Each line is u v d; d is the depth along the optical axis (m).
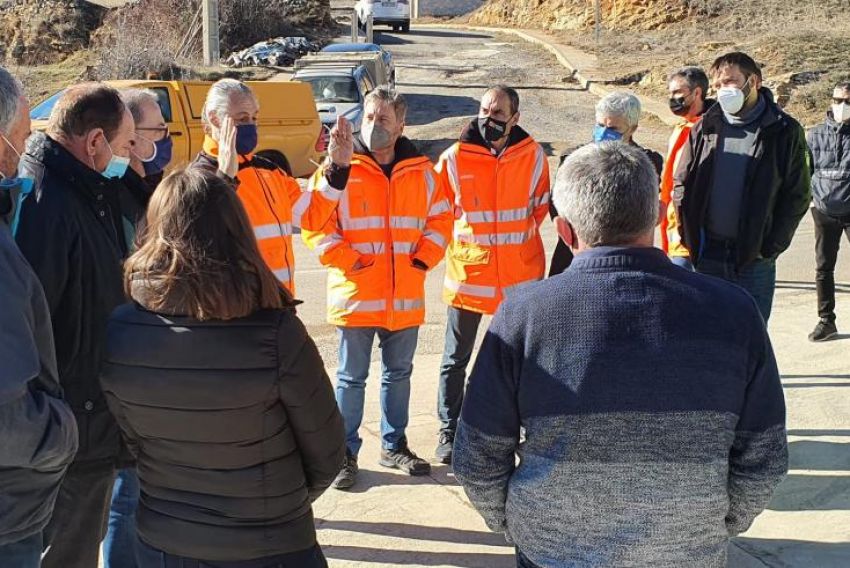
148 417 2.28
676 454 2.05
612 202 2.13
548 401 2.08
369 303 4.40
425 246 4.46
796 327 7.31
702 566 2.12
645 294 2.10
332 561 3.87
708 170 4.52
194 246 2.19
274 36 30.67
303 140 14.23
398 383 4.66
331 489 4.53
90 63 26.16
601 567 2.09
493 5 43.47
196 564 2.34
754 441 2.13
